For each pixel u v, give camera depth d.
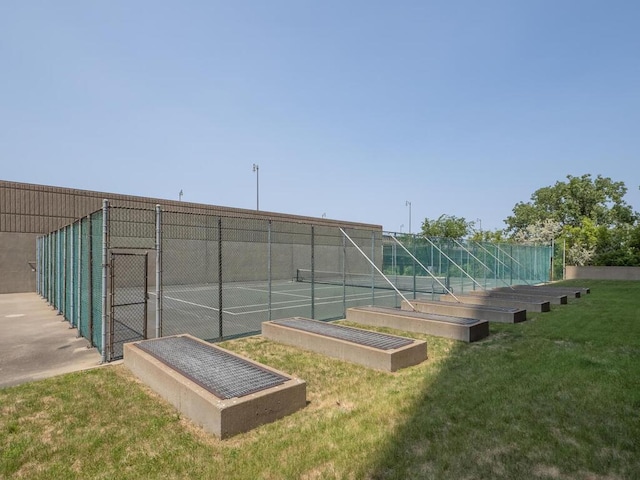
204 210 24.27
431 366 6.29
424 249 18.12
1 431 3.94
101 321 6.83
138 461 3.42
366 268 29.70
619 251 28.28
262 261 26.83
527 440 3.75
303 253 29.12
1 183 17.95
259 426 4.11
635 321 10.08
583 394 4.91
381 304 15.11
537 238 35.28
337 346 6.79
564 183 48.28
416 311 10.39
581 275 28.38
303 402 4.62
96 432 3.94
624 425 4.05
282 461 3.39
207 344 6.32
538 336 8.41
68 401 4.73
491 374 5.76
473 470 3.25
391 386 5.33
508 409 4.46
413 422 4.15
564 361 6.38
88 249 7.79
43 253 16.09
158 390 4.99
